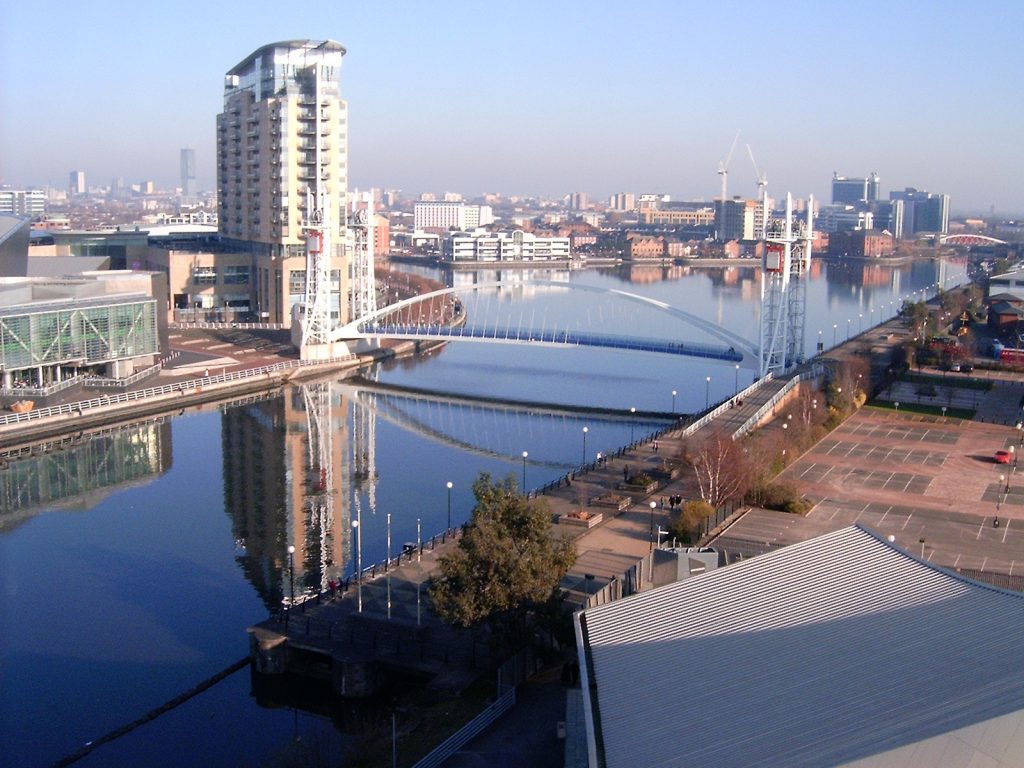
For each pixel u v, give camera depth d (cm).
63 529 11994
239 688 8400
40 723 7806
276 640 8362
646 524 11156
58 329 18112
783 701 5178
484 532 7525
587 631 6500
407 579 9688
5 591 10156
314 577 10481
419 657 8050
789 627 6122
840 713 4931
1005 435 16338
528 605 7544
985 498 12744
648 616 6612
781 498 12081
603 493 12244
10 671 8556
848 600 6438
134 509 12738
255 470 14538
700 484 11938
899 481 13500
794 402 17000
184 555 11138
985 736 4312
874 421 17325
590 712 5362
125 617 9600
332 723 7856
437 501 13075
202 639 9169
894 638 5766
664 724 5172
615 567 9781
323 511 12656
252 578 10500
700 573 7494
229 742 7606
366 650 8156
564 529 10875
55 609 9756
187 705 8119
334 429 17138
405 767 6481
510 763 6391
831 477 13638
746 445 13475
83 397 17788
